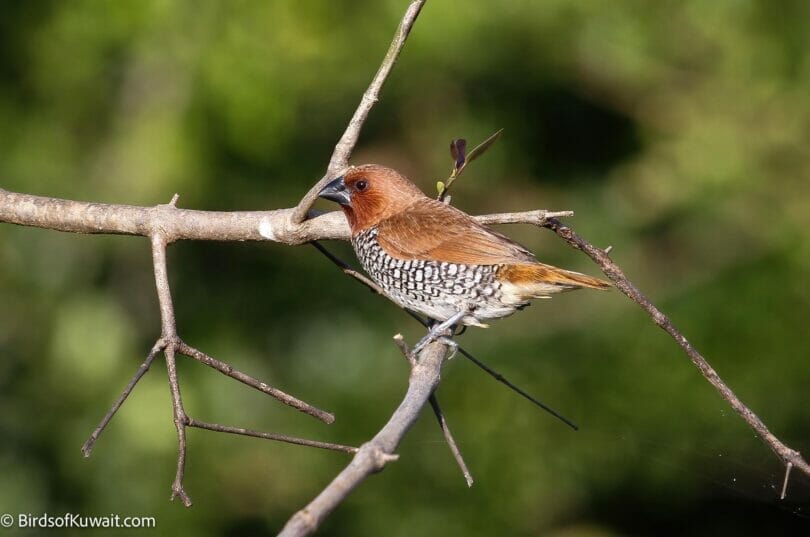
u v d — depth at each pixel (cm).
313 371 1393
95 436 572
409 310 865
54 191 1289
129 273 1359
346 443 1337
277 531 1294
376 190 859
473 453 1327
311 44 1352
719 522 1344
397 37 696
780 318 1390
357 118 715
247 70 1318
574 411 1350
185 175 1299
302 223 736
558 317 1524
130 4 1276
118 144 1305
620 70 1544
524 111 1593
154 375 1311
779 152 1523
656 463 1325
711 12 1510
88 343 1310
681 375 1350
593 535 1320
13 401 1301
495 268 813
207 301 1388
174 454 1290
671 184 1551
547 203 1602
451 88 1574
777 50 1520
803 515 815
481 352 1438
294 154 1440
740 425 1270
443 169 1599
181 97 1309
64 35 1291
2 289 1329
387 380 1395
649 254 1562
